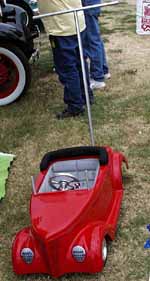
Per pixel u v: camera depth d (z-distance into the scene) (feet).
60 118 14.49
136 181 11.13
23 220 10.34
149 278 8.45
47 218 8.24
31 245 8.39
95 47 15.75
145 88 16.12
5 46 15.23
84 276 8.61
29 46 15.94
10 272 9.00
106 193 9.35
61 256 8.16
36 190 8.97
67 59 13.37
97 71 16.10
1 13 16.20
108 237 8.98
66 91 14.12
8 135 13.91
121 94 15.78
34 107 15.52
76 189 8.98
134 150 12.39
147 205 10.34
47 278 8.67
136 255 8.99
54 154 9.79
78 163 9.71
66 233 8.07
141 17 14.17
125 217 10.00
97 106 14.94
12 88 15.74
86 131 13.64
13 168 12.39
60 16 12.75
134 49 20.30
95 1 14.94
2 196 11.14
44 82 17.51
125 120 14.02
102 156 9.57
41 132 13.89
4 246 9.70
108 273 8.64
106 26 24.21
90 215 8.56
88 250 8.13
